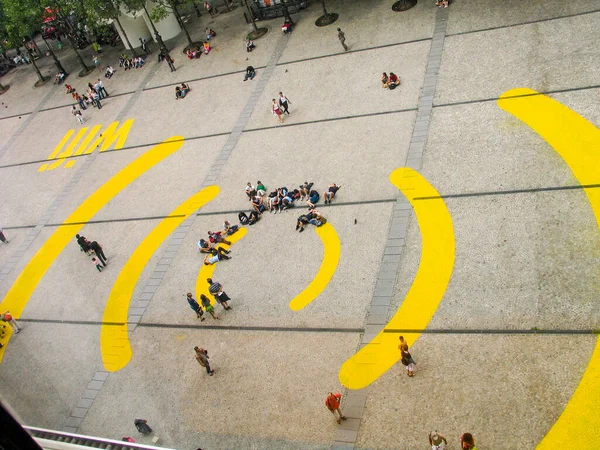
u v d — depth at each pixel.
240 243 22.25
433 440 12.97
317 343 17.42
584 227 17.56
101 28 39.31
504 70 25.58
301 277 19.78
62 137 35.44
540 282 16.58
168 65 38.34
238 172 26.16
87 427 17.36
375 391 15.52
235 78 33.84
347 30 33.78
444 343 16.05
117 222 26.17
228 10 42.50
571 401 13.62
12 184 32.50
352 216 21.36
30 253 26.44
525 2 29.50
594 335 14.78
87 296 22.62
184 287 21.31
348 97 28.16
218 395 16.97
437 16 31.45
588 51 24.52
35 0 38.31
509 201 19.44
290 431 15.30
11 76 48.28
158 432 16.44
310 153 25.45
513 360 14.97
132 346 19.72
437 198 20.69
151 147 30.78
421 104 25.66
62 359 20.20
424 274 18.19
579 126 21.20
